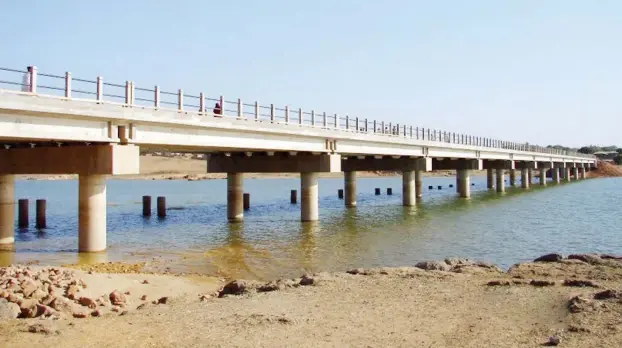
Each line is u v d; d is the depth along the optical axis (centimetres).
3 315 1412
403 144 5403
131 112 2622
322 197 7725
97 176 2777
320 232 3738
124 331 1292
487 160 8769
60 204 6469
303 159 4353
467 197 7419
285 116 3850
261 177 17862
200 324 1345
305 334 1252
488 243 3275
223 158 4566
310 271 2412
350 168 5950
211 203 6562
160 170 17712
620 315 1304
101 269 2345
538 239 3444
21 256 2700
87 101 2398
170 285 1995
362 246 3134
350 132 4559
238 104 3397
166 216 4878
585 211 5338
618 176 16538
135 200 7175
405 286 1748
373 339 1212
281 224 4200
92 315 1510
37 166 2833
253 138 3550
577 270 1948
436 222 4384
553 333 1220
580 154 15100
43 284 1714
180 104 2947
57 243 3173
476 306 1485
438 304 1516
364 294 1648
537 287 1686
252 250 2978
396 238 3459
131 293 1814
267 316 1395
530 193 8419
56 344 1192
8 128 2148
